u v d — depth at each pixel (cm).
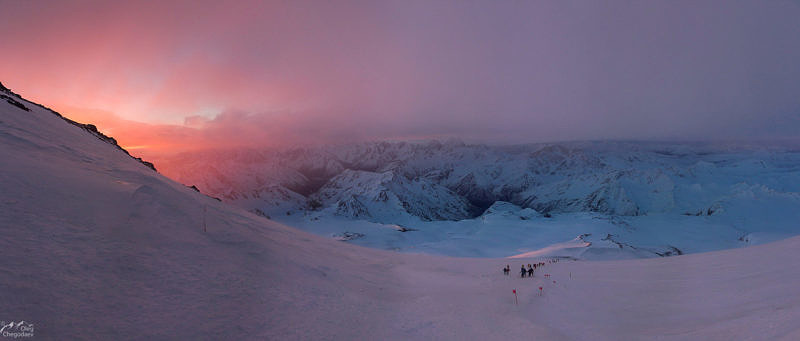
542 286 2933
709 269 3086
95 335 926
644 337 1576
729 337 1325
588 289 2838
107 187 2034
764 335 1223
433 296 2295
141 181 2527
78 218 1517
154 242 1630
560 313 2108
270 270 1888
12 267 1034
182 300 1266
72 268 1171
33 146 2320
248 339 1152
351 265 3034
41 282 1032
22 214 1334
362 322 1535
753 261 3044
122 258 1373
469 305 2109
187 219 2130
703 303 2056
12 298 917
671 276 3036
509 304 2241
